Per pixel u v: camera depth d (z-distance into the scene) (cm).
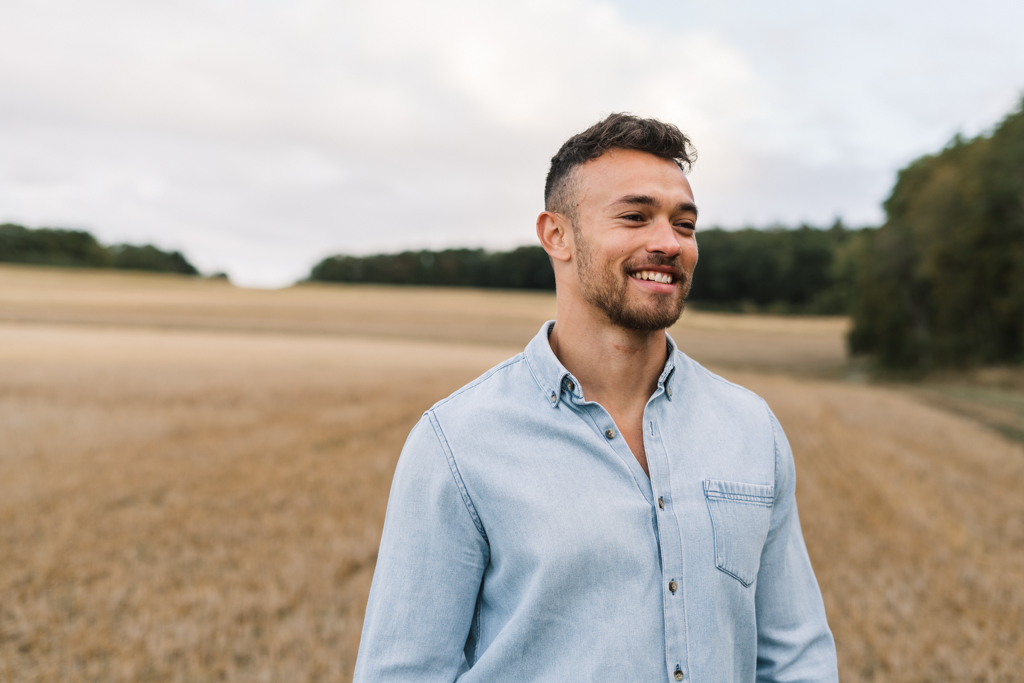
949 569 500
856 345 4647
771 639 114
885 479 859
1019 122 2944
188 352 2778
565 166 112
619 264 105
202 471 816
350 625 409
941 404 2034
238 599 430
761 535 108
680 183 109
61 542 532
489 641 102
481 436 103
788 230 8412
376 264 8806
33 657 354
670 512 101
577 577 95
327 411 1368
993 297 3466
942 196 3591
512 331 4869
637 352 111
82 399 1401
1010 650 369
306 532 593
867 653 372
